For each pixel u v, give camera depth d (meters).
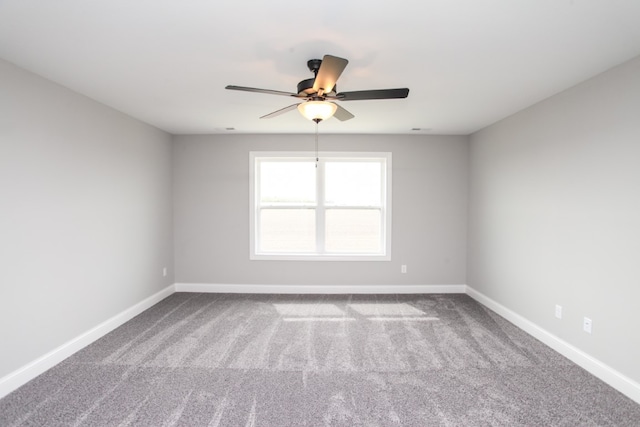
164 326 3.48
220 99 3.10
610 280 2.39
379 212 4.82
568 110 2.79
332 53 2.16
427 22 1.79
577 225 2.69
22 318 2.40
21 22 1.79
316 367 2.66
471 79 2.60
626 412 2.10
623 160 2.29
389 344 3.08
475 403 2.20
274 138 4.67
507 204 3.69
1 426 1.96
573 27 1.83
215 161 4.69
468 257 4.67
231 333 3.31
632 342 2.23
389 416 2.07
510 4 1.62
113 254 3.42
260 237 4.84
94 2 1.60
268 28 1.85
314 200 4.82
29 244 2.46
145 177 4.01
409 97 3.03
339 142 4.66
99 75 2.53
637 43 2.01
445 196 4.70
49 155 2.62
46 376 2.50
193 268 4.77
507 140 3.69
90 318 3.10
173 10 1.67
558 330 2.91
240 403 2.20
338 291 4.71
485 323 3.59
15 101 2.34
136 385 2.39
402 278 4.73
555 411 2.11
